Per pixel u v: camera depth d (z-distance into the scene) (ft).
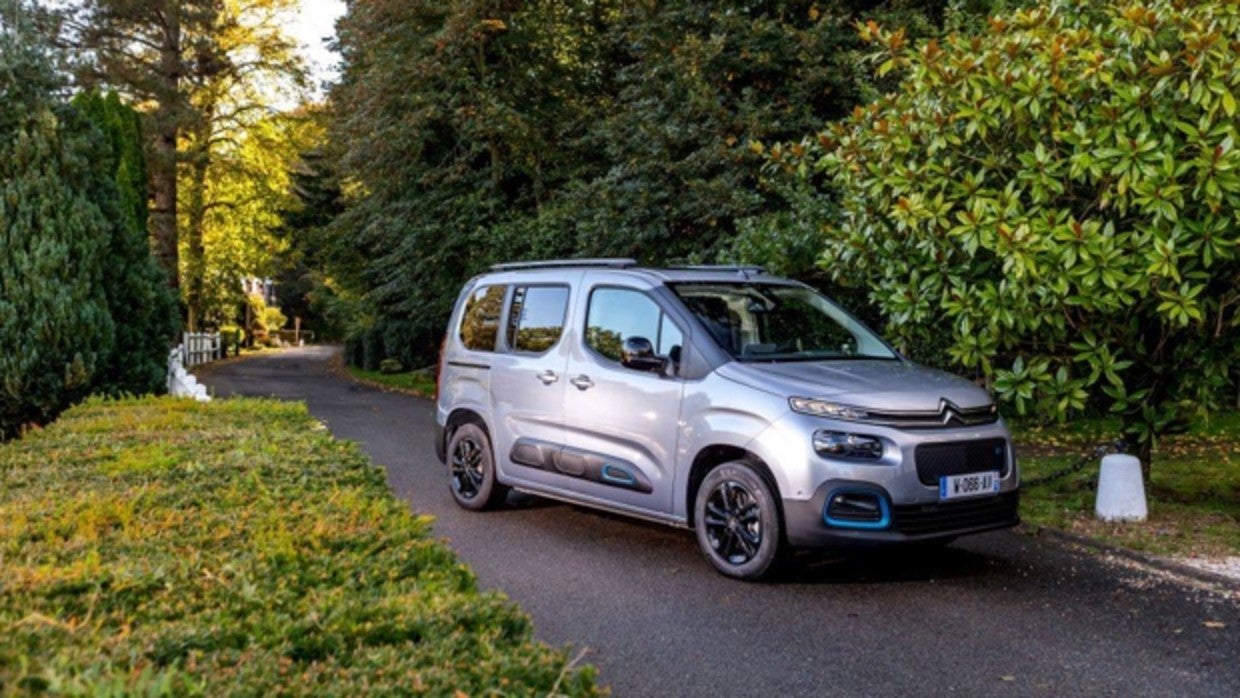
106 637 8.29
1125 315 26.13
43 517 12.84
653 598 19.26
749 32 51.67
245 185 123.75
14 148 36.01
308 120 115.85
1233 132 22.18
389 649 8.74
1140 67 23.57
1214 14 23.61
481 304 28.73
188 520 13.24
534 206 77.46
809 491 19.17
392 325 98.99
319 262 133.18
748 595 19.47
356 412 58.03
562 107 76.54
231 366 115.96
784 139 51.34
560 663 8.96
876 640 16.85
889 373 21.58
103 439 20.83
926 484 19.39
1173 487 31.17
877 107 29.94
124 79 96.53
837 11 53.16
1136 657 16.11
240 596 9.91
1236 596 19.56
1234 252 23.68
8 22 37.91
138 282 40.65
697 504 21.24
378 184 79.97
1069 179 25.44
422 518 13.73
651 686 14.73
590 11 77.41
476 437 27.78
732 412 20.66
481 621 9.72
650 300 23.48
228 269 139.44
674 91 54.29
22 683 6.81
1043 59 24.76
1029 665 15.71
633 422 22.74
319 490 15.66
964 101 25.90
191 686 7.30
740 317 23.15
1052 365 28.12
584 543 23.91
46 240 35.58
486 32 73.31
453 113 73.77
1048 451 38.93
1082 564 21.97
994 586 20.22
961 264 27.12
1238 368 27.94
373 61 78.13
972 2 45.96
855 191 29.43
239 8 111.55
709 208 49.62
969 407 20.59
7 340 34.78
